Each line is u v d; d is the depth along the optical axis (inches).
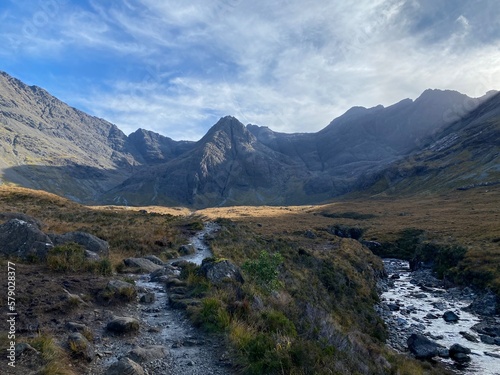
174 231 1469.0
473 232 2476.6
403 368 659.4
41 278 557.3
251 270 712.4
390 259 2640.3
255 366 335.3
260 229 3046.3
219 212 6569.9
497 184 5610.2
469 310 1391.5
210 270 662.5
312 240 2341.3
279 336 393.7
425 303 1503.4
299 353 350.3
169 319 488.1
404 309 1400.1
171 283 658.8
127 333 414.9
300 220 4456.2
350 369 389.4
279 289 719.1
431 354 939.3
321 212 5969.5
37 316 407.5
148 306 540.4
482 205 4210.1
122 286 560.1
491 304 1378.0
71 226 1211.9
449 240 2399.1
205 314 470.0
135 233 1219.9
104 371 318.0
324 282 1244.5
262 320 456.4
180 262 904.3
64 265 634.2
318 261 1418.6
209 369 344.2
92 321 435.5
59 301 458.9
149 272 799.1
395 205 5772.6
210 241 1346.0
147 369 331.0
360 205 6594.5
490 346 1019.9
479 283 1603.1
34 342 324.8
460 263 1873.8
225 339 408.2
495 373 838.5
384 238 3009.4
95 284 574.2
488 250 1884.8
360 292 1366.9
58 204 1966.0
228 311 477.4
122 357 344.5
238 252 1185.4
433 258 2263.8
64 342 350.6
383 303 1444.4
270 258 728.3
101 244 874.8
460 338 1086.4
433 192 6786.4
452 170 7618.1
